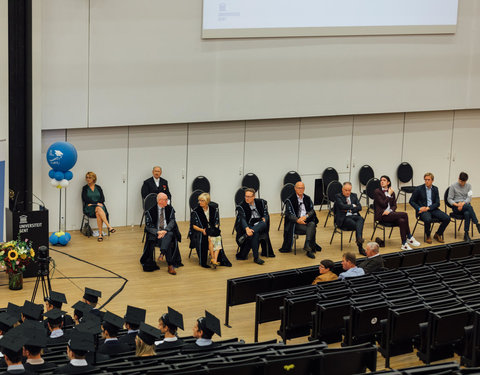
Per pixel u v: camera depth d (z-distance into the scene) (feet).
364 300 27.89
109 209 47.78
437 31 52.75
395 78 52.65
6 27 39.91
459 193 47.16
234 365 19.81
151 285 37.86
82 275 38.75
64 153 41.16
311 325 28.94
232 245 45.47
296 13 48.39
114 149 47.14
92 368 20.17
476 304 26.32
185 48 46.37
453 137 57.31
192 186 49.21
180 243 45.37
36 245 38.32
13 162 44.11
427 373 19.49
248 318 34.27
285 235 44.06
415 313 25.95
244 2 46.93
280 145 51.78
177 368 19.72
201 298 36.45
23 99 43.47
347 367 21.52
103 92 44.98
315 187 53.52
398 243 46.60
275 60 48.83
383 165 55.42
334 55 50.39
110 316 23.34
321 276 32.68
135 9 44.70
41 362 20.58
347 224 44.29
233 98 48.32
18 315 25.09
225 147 50.21
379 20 50.88
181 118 47.26
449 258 38.01
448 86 54.39
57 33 43.11
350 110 51.75
